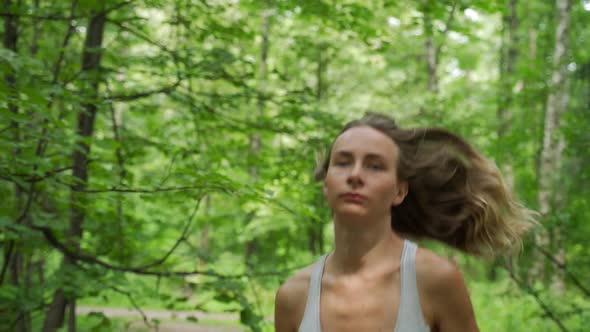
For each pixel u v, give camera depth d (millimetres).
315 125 5012
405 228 1574
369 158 1182
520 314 9211
